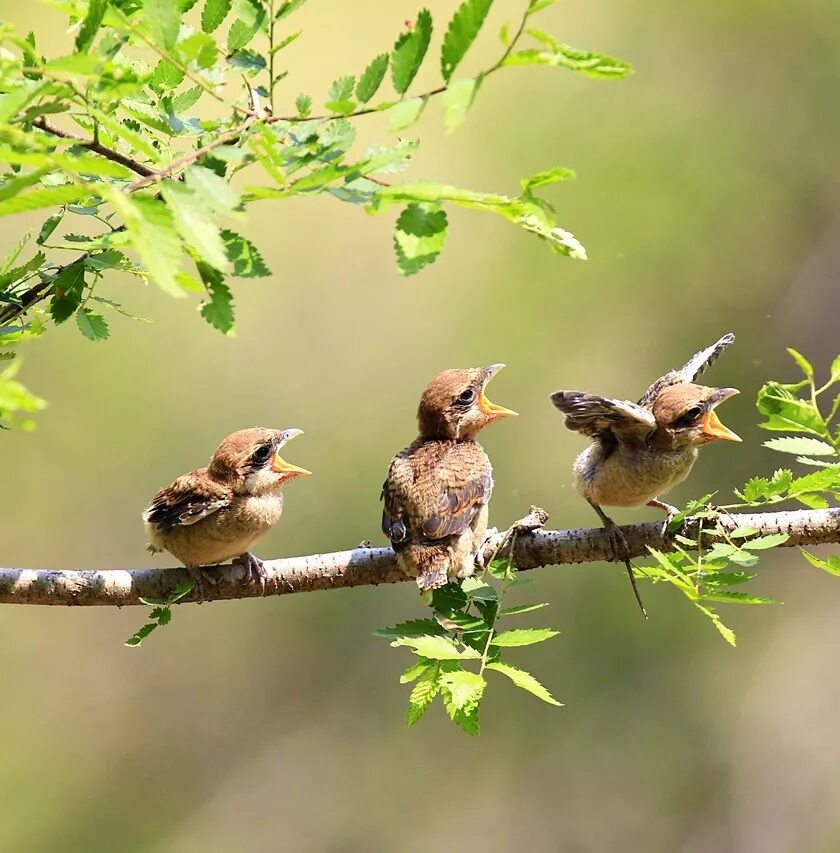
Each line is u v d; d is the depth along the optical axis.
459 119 4.30
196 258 4.91
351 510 18.14
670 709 16.55
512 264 19.27
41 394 18.42
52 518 17.98
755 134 19.78
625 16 20.67
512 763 16.38
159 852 16.88
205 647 17.77
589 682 16.53
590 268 19.05
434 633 5.75
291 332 19.06
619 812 16.09
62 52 18.02
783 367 18.55
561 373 18.56
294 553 17.73
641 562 12.30
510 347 18.73
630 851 15.89
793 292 18.92
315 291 19.30
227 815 16.89
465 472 7.51
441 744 16.70
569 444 18.02
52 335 18.55
